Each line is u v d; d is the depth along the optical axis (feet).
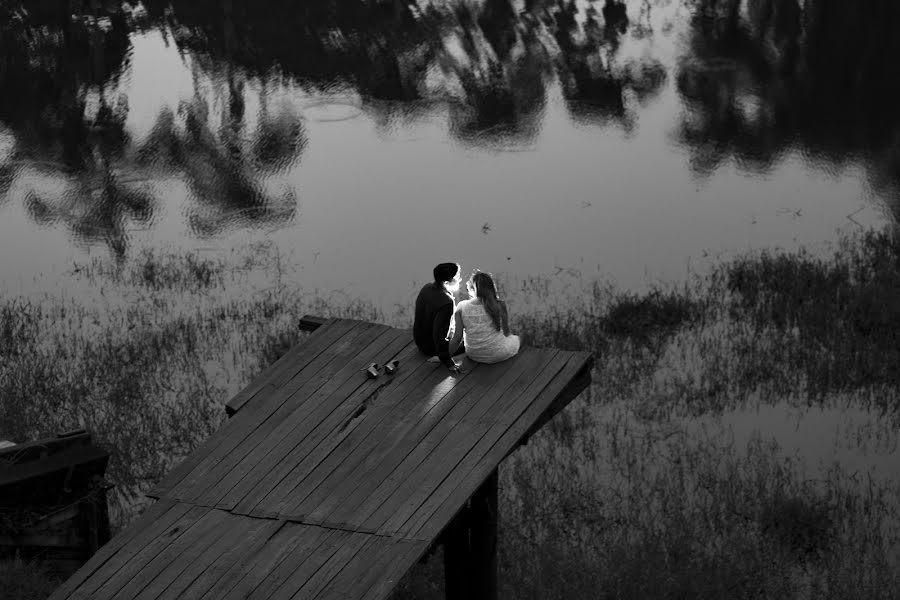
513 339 33.53
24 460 39.01
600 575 42.04
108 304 64.95
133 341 60.49
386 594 24.30
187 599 24.40
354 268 68.80
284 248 71.51
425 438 29.84
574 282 66.33
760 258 68.18
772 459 50.37
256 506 27.48
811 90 93.66
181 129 89.10
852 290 62.85
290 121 90.27
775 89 93.81
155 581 24.97
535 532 45.73
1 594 37.06
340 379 32.86
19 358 58.75
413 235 72.84
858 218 73.56
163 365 58.23
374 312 63.36
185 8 113.39
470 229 73.56
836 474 49.34
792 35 104.27
